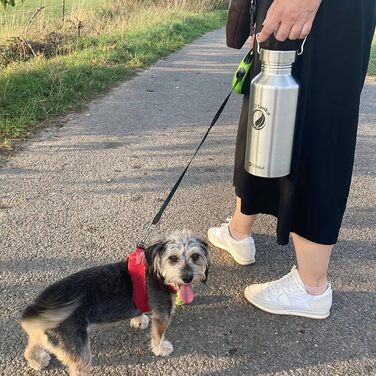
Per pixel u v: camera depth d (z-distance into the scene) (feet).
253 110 2.73
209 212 4.84
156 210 4.81
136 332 3.27
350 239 4.47
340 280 3.85
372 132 7.66
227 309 3.51
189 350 3.12
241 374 2.94
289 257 4.16
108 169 5.68
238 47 3.51
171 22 18.53
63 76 8.76
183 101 8.87
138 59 11.93
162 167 5.85
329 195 3.03
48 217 4.53
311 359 3.06
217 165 6.03
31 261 3.86
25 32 12.34
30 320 2.58
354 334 3.29
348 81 2.78
